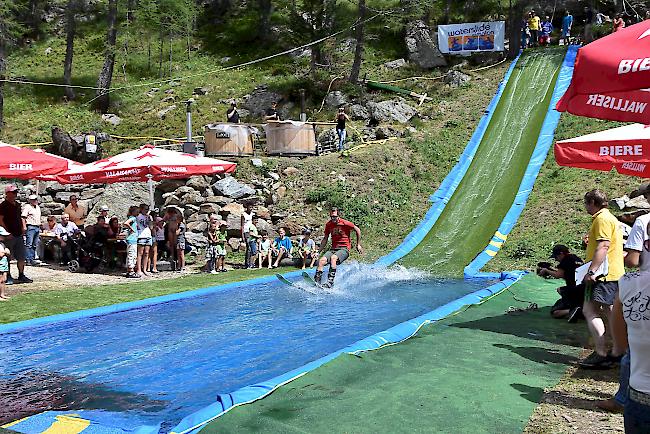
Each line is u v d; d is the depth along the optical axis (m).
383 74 37.16
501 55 36.38
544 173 22.28
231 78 38.78
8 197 13.50
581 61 5.25
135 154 16.34
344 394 5.72
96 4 48.22
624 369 4.91
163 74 40.44
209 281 14.55
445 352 7.41
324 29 37.69
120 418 5.61
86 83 38.78
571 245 16.50
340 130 25.58
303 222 20.12
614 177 20.02
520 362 6.96
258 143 26.61
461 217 20.38
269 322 9.99
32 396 6.34
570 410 5.27
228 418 5.05
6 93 36.53
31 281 14.17
